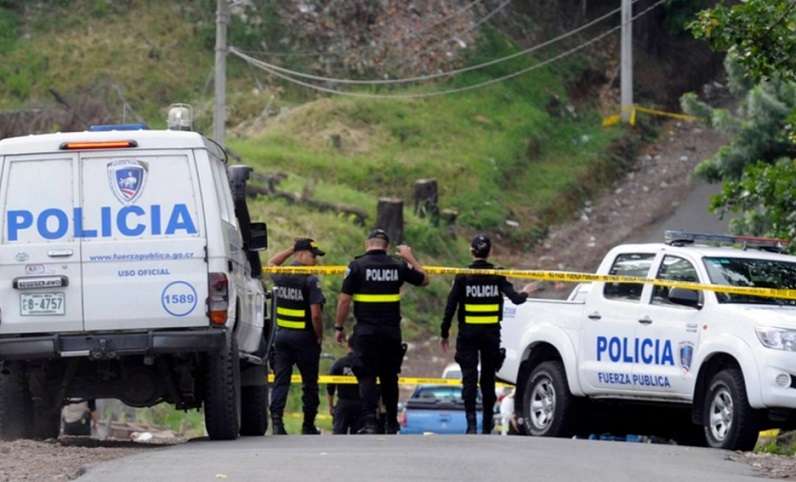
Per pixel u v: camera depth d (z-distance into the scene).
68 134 41.12
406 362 110.00
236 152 138.25
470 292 51.31
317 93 164.88
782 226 63.38
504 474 32.56
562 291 130.25
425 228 129.75
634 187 156.38
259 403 48.16
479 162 149.88
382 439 43.62
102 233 40.69
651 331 48.75
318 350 52.75
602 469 34.72
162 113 157.00
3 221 40.69
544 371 52.69
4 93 157.50
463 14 179.25
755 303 47.53
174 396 43.19
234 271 42.44
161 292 40.50
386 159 146.00
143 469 32.59
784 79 56.00
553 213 147.38
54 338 40.28
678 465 37.47
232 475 31.19
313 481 30.22
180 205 40.88
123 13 172.88
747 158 91.25
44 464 35.28
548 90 171.12
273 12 173.50
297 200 124.31
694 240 51.38
